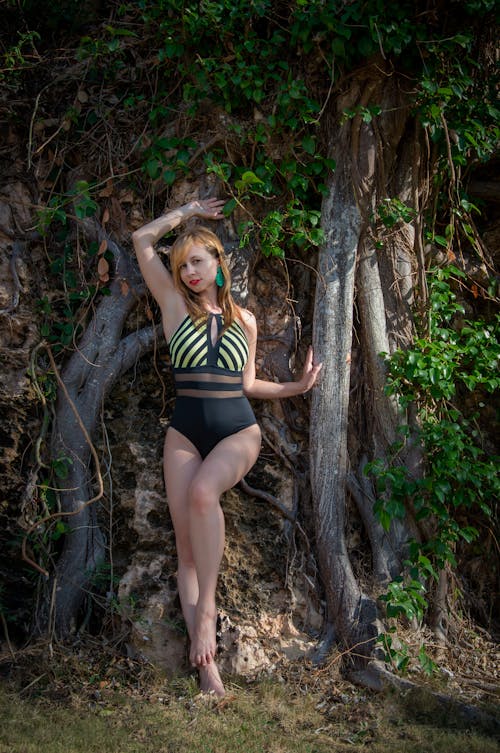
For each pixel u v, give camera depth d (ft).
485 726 9.57
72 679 10.42
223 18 11.63
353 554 12.05
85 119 12.64
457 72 12.32
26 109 12.66
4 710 9.48
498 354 12.68
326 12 11.19
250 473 12.09
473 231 13.67
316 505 11.68
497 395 14.01
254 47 11.73
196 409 10.50
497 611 13.35
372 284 12.20
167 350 12.37
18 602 11.39
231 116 11.91
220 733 9.07
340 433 11.75
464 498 11.89
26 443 11.65
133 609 11.14
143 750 8.63
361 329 12.35
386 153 12.26
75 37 13.37
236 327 10.92
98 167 12.47
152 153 11.94
